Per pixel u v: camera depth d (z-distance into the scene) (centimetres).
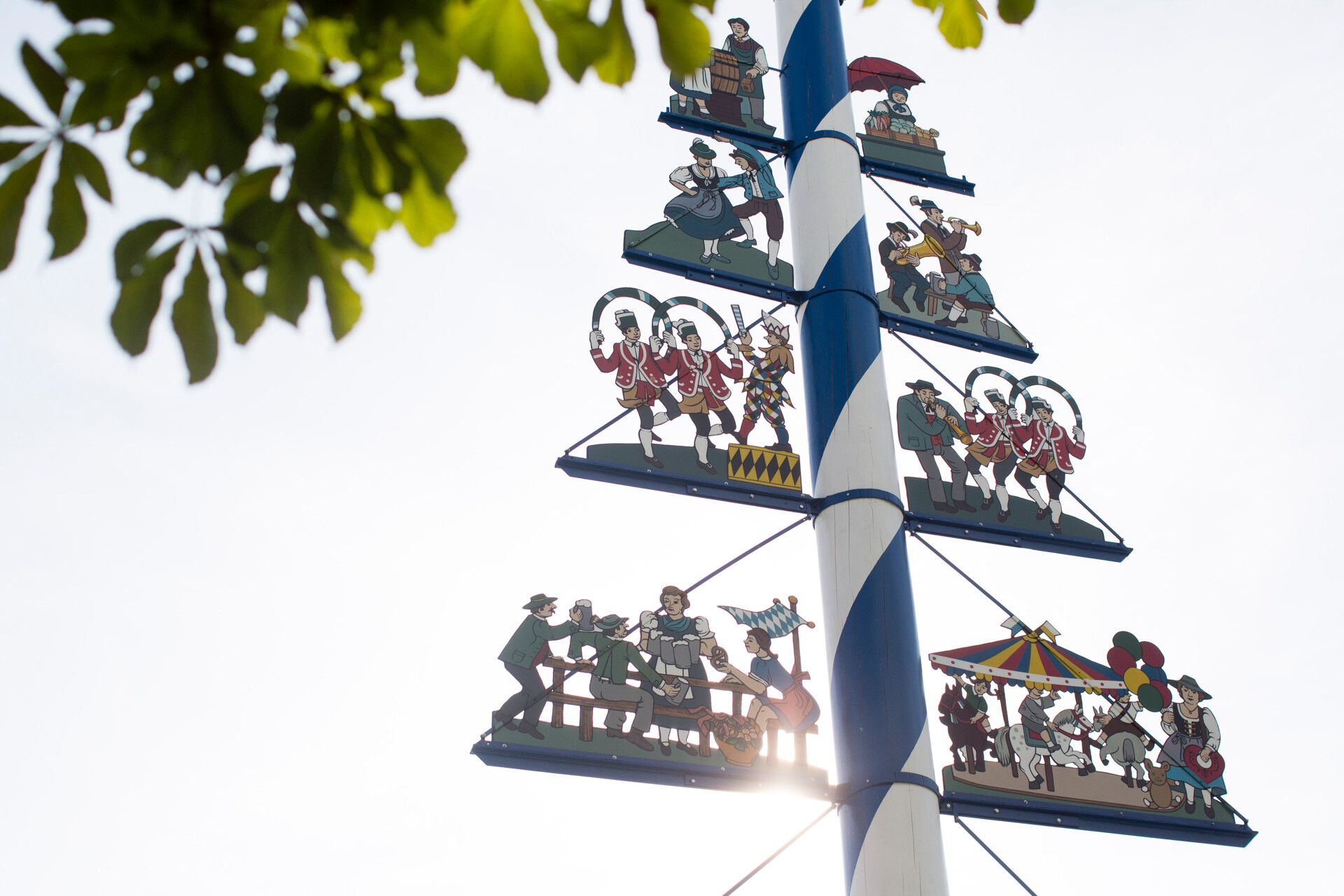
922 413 941
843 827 765
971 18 336
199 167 232
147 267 227
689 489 848
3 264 219
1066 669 847
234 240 233
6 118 217
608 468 832
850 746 778
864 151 1083
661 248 939
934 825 755
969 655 837
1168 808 816
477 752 728
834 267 958
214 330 234
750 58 1073
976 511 913
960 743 802
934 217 1067
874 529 846
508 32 243
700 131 1023
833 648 820
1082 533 933
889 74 1141
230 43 226
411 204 246
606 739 749
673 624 801
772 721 779
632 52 250
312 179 235
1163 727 845
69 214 223
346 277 243
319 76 235
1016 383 984
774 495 862
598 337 879
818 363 922
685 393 878
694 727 766
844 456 876
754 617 816
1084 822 800
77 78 218
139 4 215
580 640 780
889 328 988
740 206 984
